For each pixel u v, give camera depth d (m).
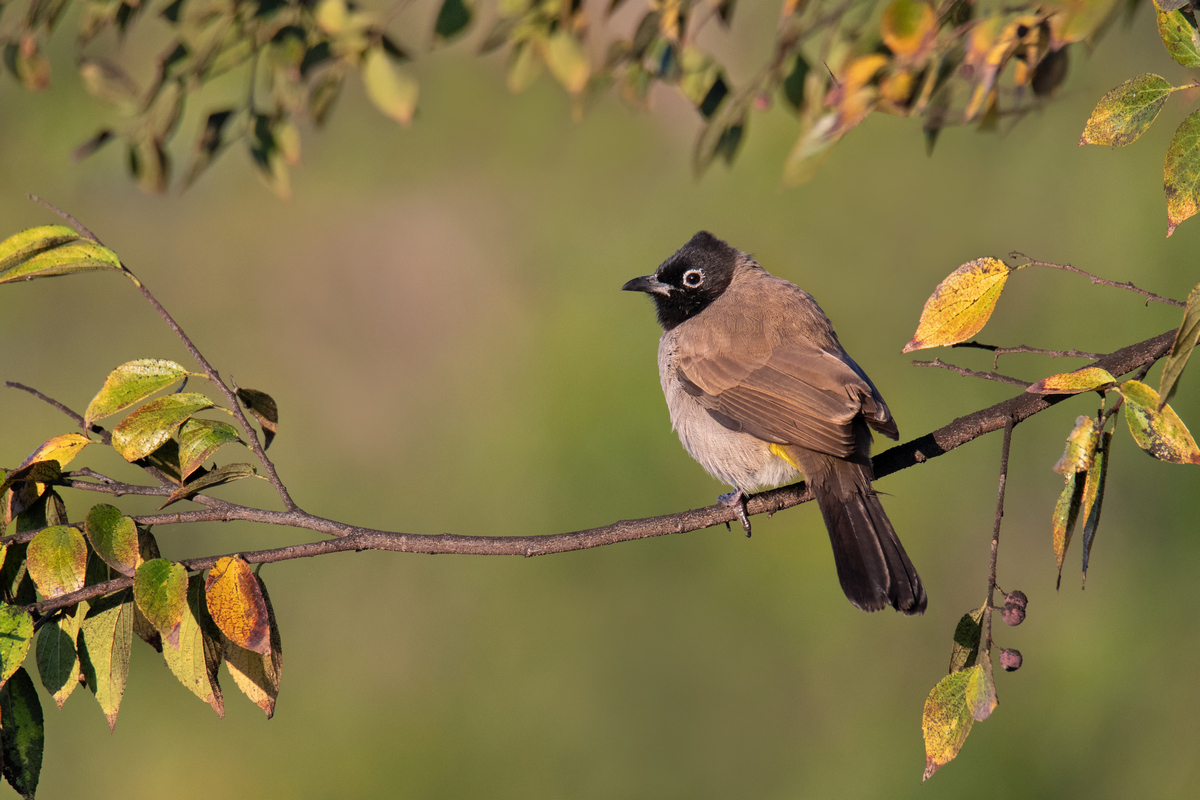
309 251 17.20
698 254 8.90
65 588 5.06
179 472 5.57
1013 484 12.37
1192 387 11.84
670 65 7.09
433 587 12.68
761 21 15.25
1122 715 11.02
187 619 5.16
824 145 5.06
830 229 15.14
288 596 12.61
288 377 15.58
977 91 4.90
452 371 15.48
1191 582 11.48
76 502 12.73
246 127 7.21
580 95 7.10
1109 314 13.12
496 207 17.36
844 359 7.94
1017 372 12.84
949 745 4.66
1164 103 4.59
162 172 7.29
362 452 14.59
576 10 6.73
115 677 5.25
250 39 7.01
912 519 12.32
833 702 11.36
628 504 13.05
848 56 5.09
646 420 13.59
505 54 17.33
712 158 6.97
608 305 15.21
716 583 12.22
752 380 7.79
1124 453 12.06
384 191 17.69
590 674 11.79
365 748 11.45
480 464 13.94
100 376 15.18
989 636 4.82
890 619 11.78
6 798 6.47
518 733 11.46
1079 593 11.81
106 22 6.95
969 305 5.09
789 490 7.52
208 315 16.36
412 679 11.97
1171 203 4.54
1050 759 10.79
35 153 14.55
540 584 12.52
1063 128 14.42
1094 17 4.34
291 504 5.57
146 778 11.09
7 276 5.22
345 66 6.89
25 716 5.22
